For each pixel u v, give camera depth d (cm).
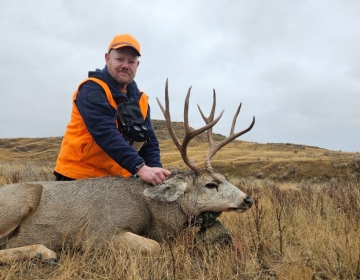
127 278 102
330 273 110
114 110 152
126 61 157
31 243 127
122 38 158
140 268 108
